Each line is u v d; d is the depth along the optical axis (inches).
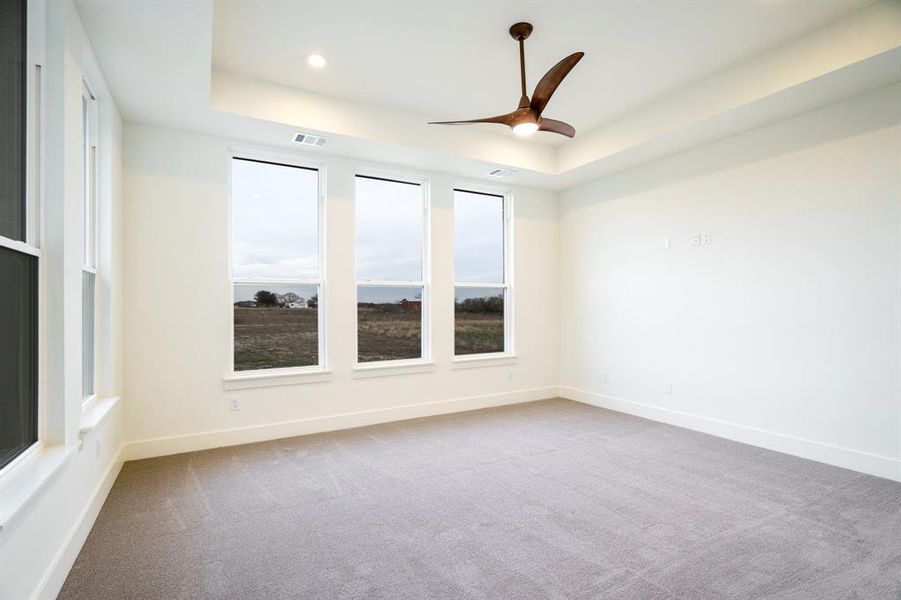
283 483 119.0
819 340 134.6
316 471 127.4
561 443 152.4
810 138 136.3
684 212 172.2
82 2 85.0
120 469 128.0
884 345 121.8
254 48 122.5
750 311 151.6
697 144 164.2
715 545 87.7
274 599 72.7
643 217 188.1
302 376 163.6
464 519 99.0
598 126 178.4
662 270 180.5
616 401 199.9
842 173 129.5
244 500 108.6
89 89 110.6
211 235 150.5
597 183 209.3
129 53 103.3
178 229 145.5
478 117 168.7
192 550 86.5
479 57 127.9
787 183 141.8
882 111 121.9
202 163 149.8
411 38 118.4
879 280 122.6
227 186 153.5
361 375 176.4
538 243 225.1
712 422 162.4
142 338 139.4
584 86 146.0
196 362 147.1
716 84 138.5
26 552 61.4
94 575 78.2
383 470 128.1
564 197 228.7
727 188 158.2
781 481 118.8
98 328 115.4
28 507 61.3
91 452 95.0
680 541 89.3
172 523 97.0
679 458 137.3
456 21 111.3
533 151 195.3
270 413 158.2
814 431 135.5
